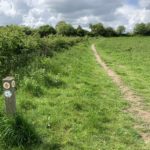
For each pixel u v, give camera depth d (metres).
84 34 129.12
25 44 18.09
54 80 14.66
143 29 155.88
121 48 49.38
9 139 7.65
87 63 25.97
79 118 9.98
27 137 7.79
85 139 8.46
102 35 147.38
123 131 9.26
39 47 22.47
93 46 59.81
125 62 27.97
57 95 12.58
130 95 14.12
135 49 45.75
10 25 20.25
